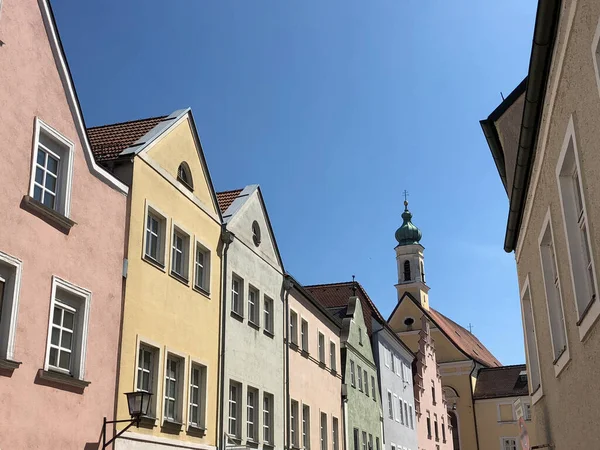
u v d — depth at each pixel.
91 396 13.21
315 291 40.16
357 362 35.22
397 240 85.31
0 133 11.47
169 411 16.48
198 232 18.89
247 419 20.88
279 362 24.17
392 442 40.47
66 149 13.38
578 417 8.94
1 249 11.24
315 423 27.41
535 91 9.10
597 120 6.55
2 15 11.82
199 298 18.48
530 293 12.77
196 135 19.42
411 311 69.19
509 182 15.32
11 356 11.17
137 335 15.10
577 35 7.09
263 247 24.02
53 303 12.38
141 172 16.11
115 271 14.55
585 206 7.34
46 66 12.87
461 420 65.44
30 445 11.37
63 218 12.81
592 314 7.34
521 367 68.06
